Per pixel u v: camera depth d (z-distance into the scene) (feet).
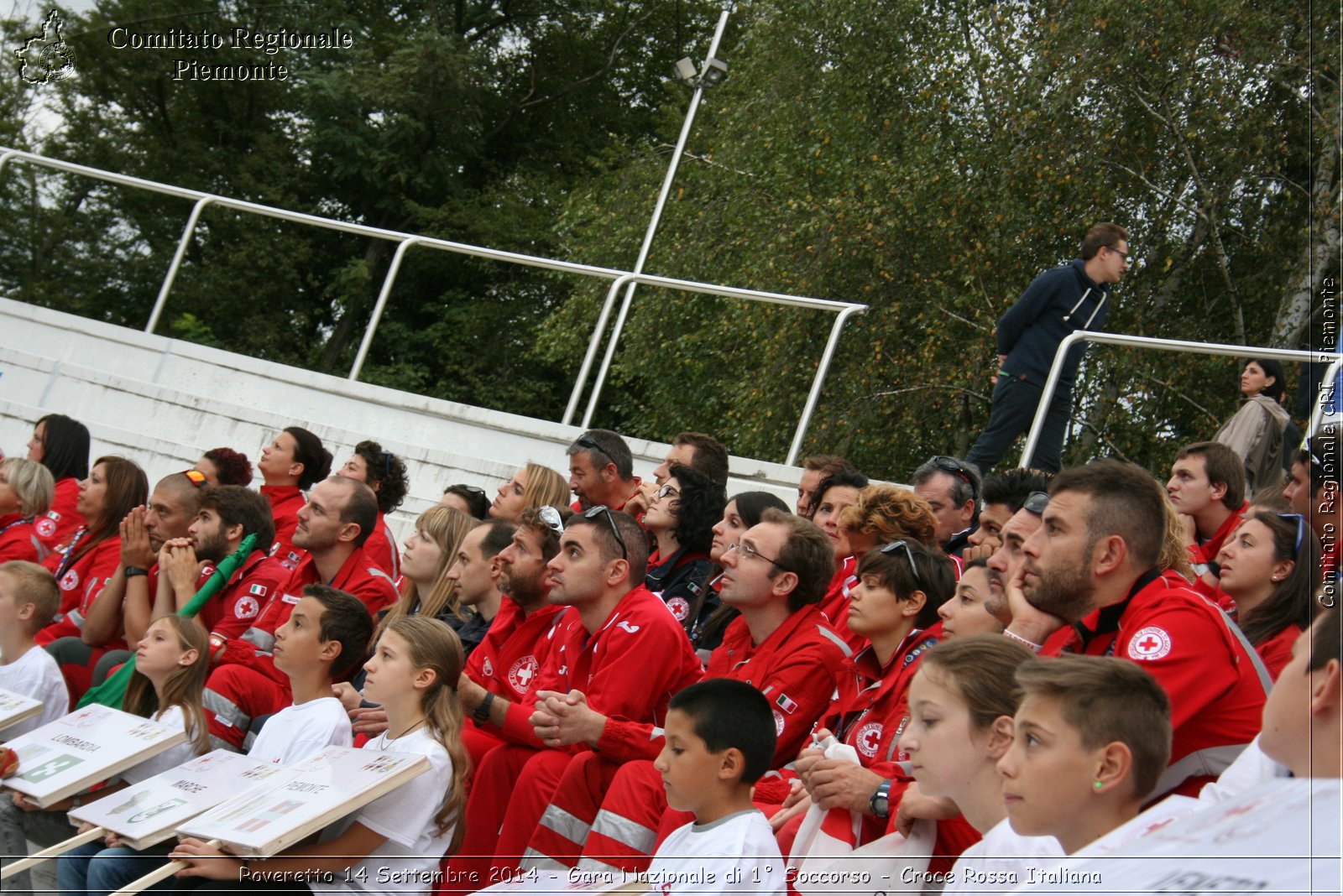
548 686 15.67
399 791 13.07
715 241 55.83
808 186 52.54
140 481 23.07
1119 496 11.33
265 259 61.93
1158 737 8.59
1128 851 4.44
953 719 9.91
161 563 19.97
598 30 82.94
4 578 18.31
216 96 66.03
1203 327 48.85
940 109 50.49
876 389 46.14
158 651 16.22
